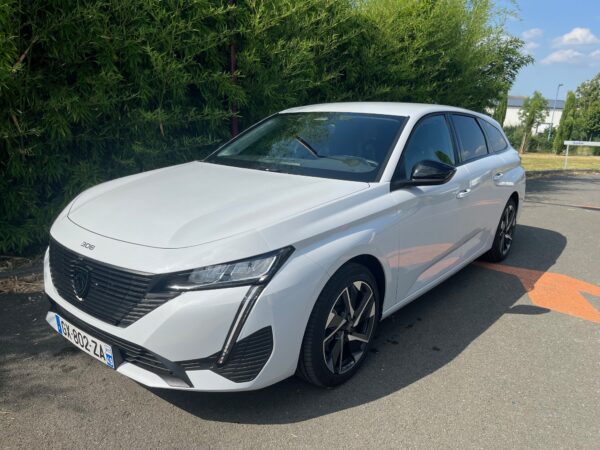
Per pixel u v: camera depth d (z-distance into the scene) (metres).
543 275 5.29
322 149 3.70
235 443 2.51
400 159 3.48
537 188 12.62
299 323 2.58
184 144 5.79
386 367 3.29
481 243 4.86
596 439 2.67
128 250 2.49
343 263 2.82
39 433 2.54
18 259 4.86
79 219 2.93
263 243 2.51
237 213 2.71
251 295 2.41
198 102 5.92
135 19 4.83
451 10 9.06
